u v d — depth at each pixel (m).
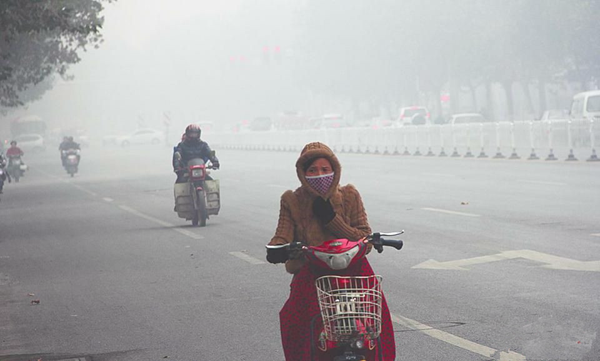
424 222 24.45
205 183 27.34
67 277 18.98
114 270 19.58
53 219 33.03
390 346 8.38
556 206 26.36
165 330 13.46
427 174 43.44
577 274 15.88
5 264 21.53
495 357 10.98
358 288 8.15
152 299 15.96
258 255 20.56
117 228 28.36
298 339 8.49
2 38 45.00
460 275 16.42
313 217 8.76
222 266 19.27
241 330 13.16
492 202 28.56
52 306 15.82
